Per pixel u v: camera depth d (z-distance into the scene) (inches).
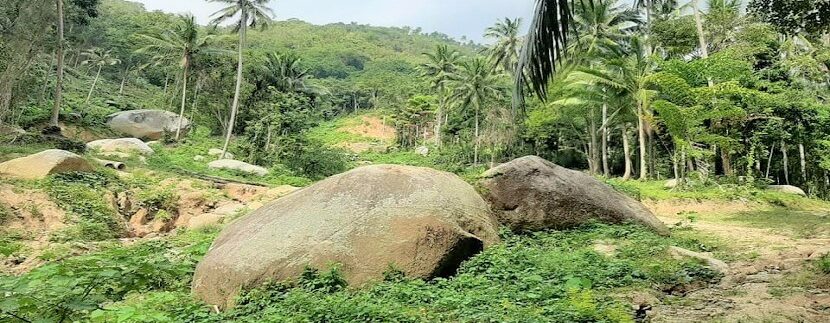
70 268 163.9
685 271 268.7
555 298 219.8
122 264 171.9
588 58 1049.5
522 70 182.9
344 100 3161.9
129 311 183.5
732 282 251.8
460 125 1779.0
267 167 1200.8
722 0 1043.3
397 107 2423.7
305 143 1257.4
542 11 178.9
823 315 185.0
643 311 206.2
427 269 271.0
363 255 269.1
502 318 190.9
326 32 4827.8
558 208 405.4
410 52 4980.3
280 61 1771.7
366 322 197.0
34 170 605.3
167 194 669.3
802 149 1167.6
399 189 302.5
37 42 933.2
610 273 259.6
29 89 1157.7
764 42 1003.9
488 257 288.5
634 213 437.4
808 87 1063.6
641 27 1202.6
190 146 1366.9
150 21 2413.9
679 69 904.3
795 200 844.6
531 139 1553.9
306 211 291.4
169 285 280.8
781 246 359.9
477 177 429.1
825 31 478.6
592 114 1259.8
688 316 193.9
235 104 1302.9
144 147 1066.1
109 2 3398.1
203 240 419.2
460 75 1707.7
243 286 255.0
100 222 556.4
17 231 493.7
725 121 975.0
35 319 132.3
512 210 403.9
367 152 2165.4
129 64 2199.8
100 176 661.9
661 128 1176.2
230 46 1758.1
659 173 1205.1
